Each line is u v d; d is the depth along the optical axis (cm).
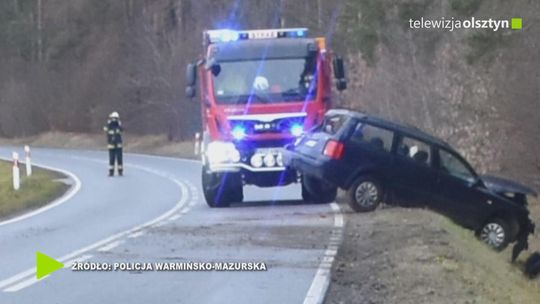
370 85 9075
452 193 4622
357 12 9881
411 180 4606
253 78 5059
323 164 4588
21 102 17712
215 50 5075
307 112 5038
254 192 6384
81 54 17238
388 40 9088
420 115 8531
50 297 2723
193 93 5288
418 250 3466
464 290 2955
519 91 7788
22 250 3706
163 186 7194
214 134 5069
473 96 8138
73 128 16688
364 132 4625
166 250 3591
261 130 5022
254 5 13225
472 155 8025
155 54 14125
